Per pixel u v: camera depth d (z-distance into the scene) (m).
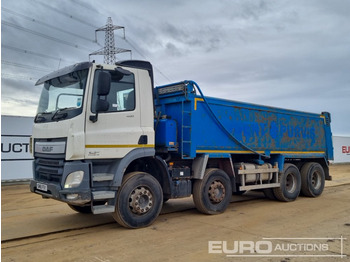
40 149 6.35
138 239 5.59
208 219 7.14
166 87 7.64
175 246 5.20
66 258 4.71
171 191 6.91
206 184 7.48
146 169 7.09
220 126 7.90
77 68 5.89
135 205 6.19
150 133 6.54
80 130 5.68
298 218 7.21
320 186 10.77
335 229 6.20
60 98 6.26
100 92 5.66
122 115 6.18
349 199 10.12
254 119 8.85
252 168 8.62
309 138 10.70
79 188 5.60
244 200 9.85
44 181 6.16
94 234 5.96
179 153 7.27
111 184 5.97
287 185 9.80
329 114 11.71
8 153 13.66
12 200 9.98
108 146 5.94
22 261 4.61
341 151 31.36
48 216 7.55
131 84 6.43
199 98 7.47
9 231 6.20
